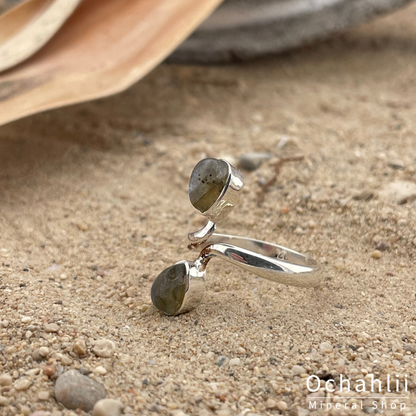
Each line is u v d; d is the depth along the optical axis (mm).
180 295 199
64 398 184
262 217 230
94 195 237
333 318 202
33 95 240
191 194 194
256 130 262
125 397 185
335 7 331
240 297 207
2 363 189
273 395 188
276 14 337
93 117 272
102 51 256
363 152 247
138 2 265
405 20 419
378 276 212
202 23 344
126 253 220
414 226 219
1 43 258
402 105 276
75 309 201
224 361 193
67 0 257
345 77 325
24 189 237
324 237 222
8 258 213
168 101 293
